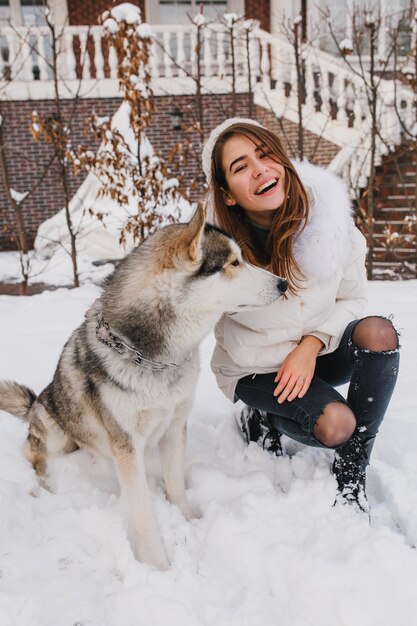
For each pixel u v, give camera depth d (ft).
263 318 6.86
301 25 33.45
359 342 6.49
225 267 6.49
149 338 6.47
